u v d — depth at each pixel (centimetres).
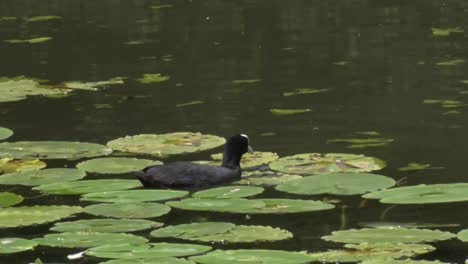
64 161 1463
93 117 1731
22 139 1611
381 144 1520
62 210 1198
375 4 2716
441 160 1430
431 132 1573
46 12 2784
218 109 1755
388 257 1017
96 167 1408
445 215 1210
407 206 1252
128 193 1277
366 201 1267
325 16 2575
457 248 1095
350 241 1075
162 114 1736
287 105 1764
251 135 1589
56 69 2116
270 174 1375
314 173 1364
